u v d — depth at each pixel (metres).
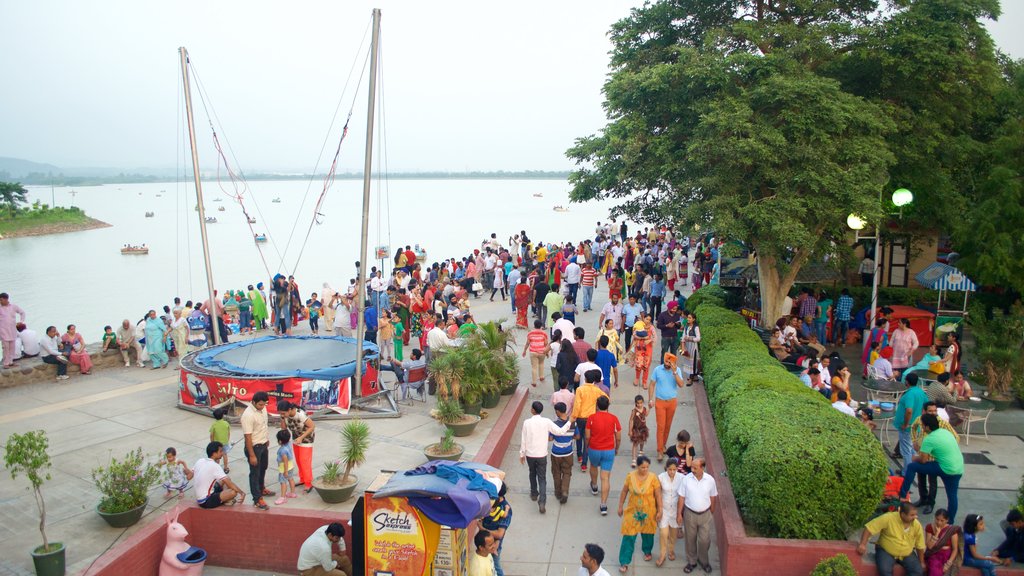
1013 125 16.70
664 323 16.84
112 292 40.25
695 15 19.14
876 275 16.94
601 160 17.97
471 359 14.00
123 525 9.95
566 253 30.98
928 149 17.17
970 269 16.80
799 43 16.80
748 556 8.32
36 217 95.62
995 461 11.88
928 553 8.21
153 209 159.00
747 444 9.48
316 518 9.56
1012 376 14.56
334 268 49.22
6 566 8.94
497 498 8.83
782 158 15.59
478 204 160.62
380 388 15.67
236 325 23.62
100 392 16.42
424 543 8.21
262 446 10.13
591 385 11.96
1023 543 8.37
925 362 14.36
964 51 17.19
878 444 8.95
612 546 9.79
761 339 17.11
